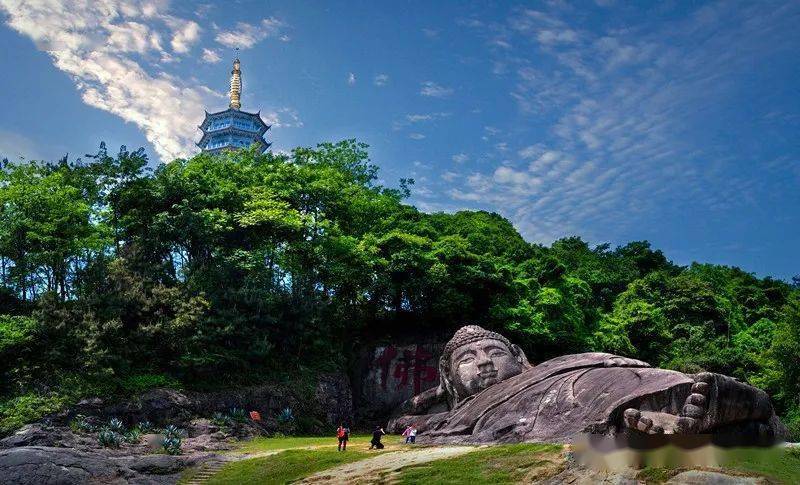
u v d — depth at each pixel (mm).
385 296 45062
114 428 31250
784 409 48531
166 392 34656
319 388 40625
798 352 45000
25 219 38500
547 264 50125
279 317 40562
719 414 20031
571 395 24859
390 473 21656
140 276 39062
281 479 23531
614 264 71438
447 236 47469
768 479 16859
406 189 57562
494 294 45125
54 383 32562
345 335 45844
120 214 44500
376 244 45469
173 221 41906
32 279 40438
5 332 32750
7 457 24281
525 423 25172
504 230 57781
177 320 36406
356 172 55688
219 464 26984
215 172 47531
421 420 31875
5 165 40938
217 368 37469
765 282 72000
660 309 61156
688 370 51531
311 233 45719
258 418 36188
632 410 20531
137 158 44969
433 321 44938
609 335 51562
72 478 23891
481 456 22031
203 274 40844
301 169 48375
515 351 34219
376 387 43125
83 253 40594
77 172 43500
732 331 62219
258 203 43281
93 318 34906
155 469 26062
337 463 24562
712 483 16875
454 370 33625
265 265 43844
